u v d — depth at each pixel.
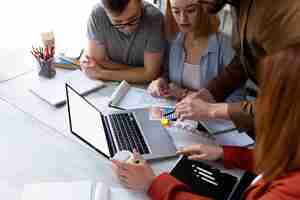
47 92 1.42
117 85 1.54
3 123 1.24
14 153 1.11
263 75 0.66
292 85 0.61
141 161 1.04
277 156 0.65
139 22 1.59
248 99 1.49
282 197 0.66
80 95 1.42
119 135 1.19
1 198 0.94
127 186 0.99
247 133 1.22
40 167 1.05
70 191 0.96
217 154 1.08
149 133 1.21
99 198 0.94
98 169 1.06
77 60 1.66
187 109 1.27
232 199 0.95
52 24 2.05
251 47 1.01
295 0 0.86
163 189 0.92
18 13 1.96
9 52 1.72
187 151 1.11
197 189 0.97
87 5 2.16
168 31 1.59
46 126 1.24
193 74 1.59
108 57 1.76
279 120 0.63
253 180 0.96
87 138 1.16
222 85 1.44
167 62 1.67
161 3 1.95
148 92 1.49
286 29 0.86
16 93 1.42
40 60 1.51
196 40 1.56
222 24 1.61
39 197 0.94
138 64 1.73
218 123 1.27
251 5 0.94
